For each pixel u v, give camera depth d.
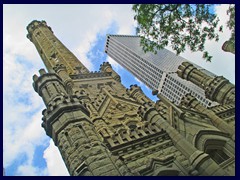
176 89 164.88
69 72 50.47
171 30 23.69
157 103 33.34
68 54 56.88
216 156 26.38
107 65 53.34
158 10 23.17
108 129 29.42
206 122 29.55
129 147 25.00
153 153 24.80
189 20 23.50
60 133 23.38
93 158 20.58
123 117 34.31
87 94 40.75
